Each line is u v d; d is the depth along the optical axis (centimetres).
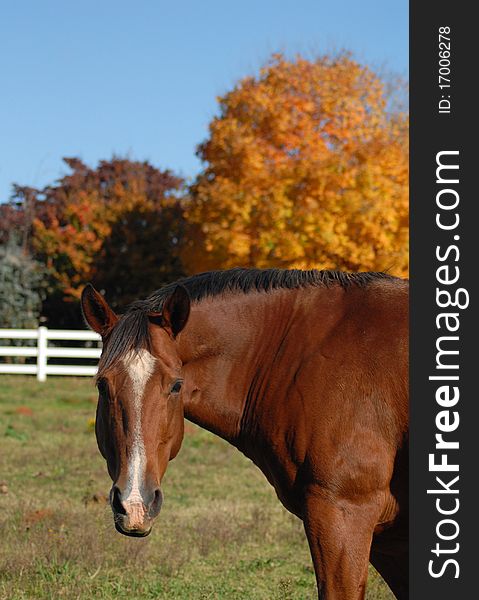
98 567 622
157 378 372
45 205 3412
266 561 660
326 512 393
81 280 2745
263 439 419
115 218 2803
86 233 2767
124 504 353
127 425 364
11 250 2705
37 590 576
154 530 746
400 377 400
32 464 1058
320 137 2319
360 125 2328
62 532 702
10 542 680
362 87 2367
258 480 1005
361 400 399
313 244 2097
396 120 2456
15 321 2631
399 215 2127
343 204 2069
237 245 2103
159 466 371
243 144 2208
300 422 405
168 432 376
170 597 578
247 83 2358
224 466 1095
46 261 2814
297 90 2327
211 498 900
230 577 625
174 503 872
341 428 397
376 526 409
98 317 404
